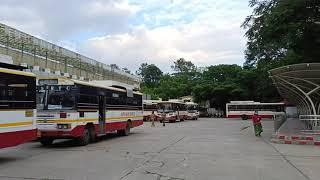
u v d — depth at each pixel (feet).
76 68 147.64
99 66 171.73
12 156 49.90
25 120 47.75
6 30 105.40
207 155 51.19
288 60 112.47
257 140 75.25
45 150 56.75
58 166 41.34
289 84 81.92
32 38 118.11
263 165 42.65
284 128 97.40
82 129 62.95
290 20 80.64
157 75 421.18
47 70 114.62
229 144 66.49
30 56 115.75
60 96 60.54
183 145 64.39
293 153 54.08
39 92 60.54
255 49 114.62
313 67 73.05
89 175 35.96
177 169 39.55
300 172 38.22
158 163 43.62
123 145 64.18
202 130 107.86
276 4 83.82
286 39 85.25
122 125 83.46
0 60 44.06
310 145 65.57
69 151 55.47
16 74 46.24
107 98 75.31
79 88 62.49
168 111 169.27
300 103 107.76
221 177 35.27
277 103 221.46
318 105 89.04
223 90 267.59
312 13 79.56
